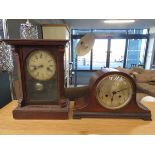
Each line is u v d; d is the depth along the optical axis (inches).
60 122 27.0
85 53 115.9
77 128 25.5
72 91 39.4
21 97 28.9
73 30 259.1
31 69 27.8
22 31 33.0
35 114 27.5
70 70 182.9
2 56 33.5
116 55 282.5
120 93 26.7
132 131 24.7
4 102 33.2
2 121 27.2
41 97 29.0
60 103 28.2
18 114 27.4
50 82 28.5
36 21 93.0
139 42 270.1
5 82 34.1
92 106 27.3
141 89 75.4
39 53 27.1
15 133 24.5
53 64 27.6
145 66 267.3
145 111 27.2
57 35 114.7
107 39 270.5
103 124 26.3
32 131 24.8
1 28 41.0
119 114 27.3
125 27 241.3
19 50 26.4
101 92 26.7
